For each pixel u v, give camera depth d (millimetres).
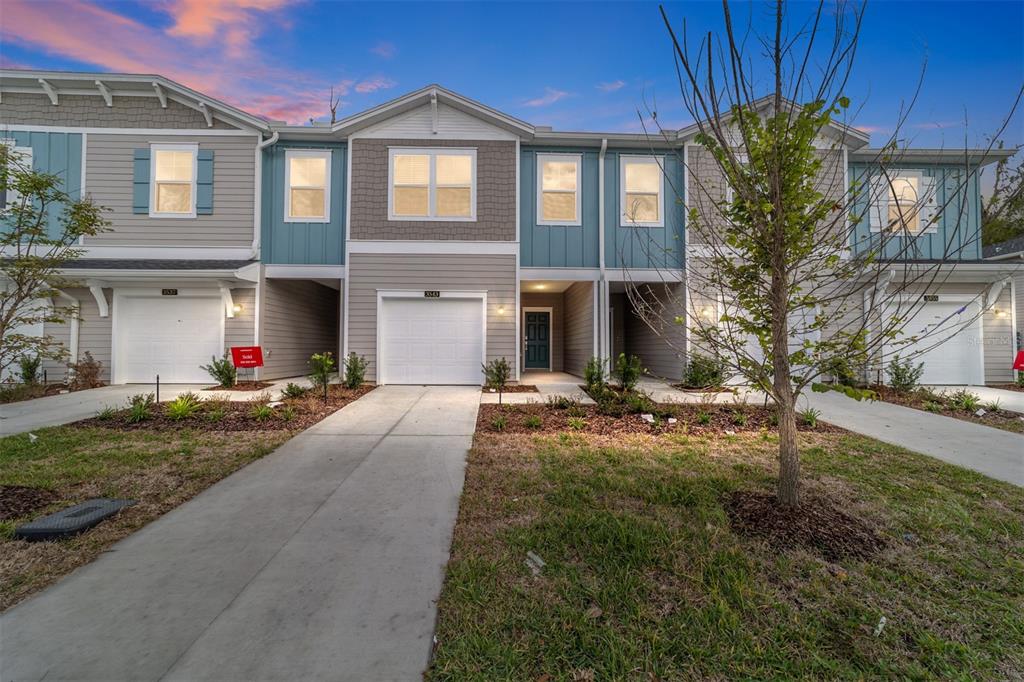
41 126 10055
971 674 1892
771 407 7473
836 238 3148
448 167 10266
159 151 10242
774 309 3199
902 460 4824
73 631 2104
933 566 2723
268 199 10383
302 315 12227
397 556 2822
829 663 1930
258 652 1988
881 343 3152
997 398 8680
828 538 2955
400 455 4996
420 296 10109
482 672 1888
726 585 2465
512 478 4215
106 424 6164
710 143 3230
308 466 4609
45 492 3705
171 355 10078
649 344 12297
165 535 3086
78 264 9289
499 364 9211
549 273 10562
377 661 1945
